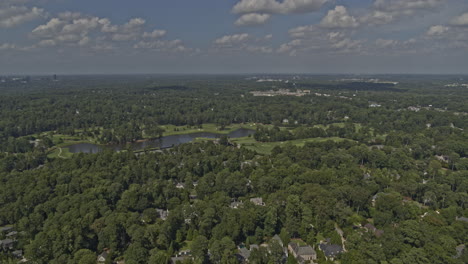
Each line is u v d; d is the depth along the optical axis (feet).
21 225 568.00
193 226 579.89
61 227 541.34
